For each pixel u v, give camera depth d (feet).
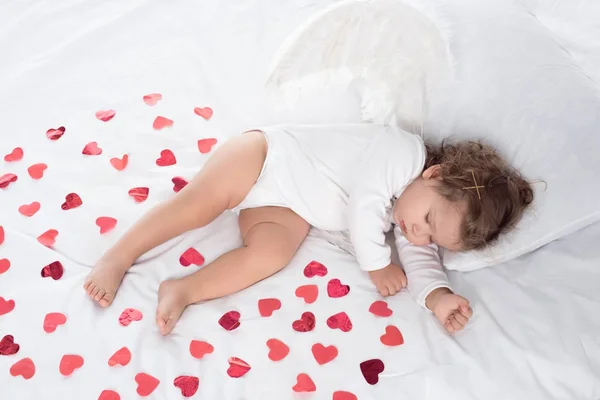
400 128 5.10
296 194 4.80
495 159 4.67
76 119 5.41
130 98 5.62
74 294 4.33
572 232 4.76
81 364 4.01
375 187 4.65
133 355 4.09
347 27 4.64
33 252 4.52
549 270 4.65
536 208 4.58
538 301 4.50
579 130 4.64
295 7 6.46
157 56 5.98
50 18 6.21
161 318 4.22
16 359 4.00
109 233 4.72
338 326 4.37
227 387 4.01
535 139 4.69
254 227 4.80
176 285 4.40
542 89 4.83
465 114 4.95
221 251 4.78
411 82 4.98
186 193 4.65
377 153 4.74
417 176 4.77
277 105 5.24
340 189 4.86
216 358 4.15
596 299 4.47
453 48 5.07
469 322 4.48
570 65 4.99
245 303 4.47
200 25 6.27
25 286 4.34
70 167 5.07
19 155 5.08
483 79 4.95
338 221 4.91
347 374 4.14
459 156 4.68
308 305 4.49
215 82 5.81
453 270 4.85
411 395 4.08
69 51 5.90
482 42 5.07
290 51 4.67
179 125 5.47
